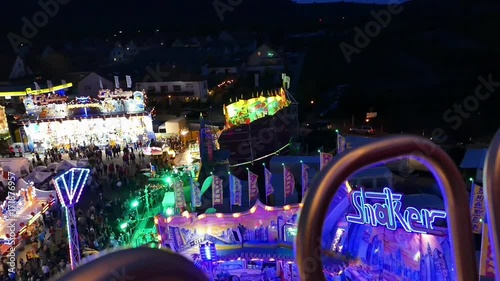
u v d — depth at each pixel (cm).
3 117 4550
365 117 4709
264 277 2002
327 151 3453
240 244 2016
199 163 3272
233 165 2920
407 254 1598
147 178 3481
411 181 2592
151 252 140
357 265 1712
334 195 188
